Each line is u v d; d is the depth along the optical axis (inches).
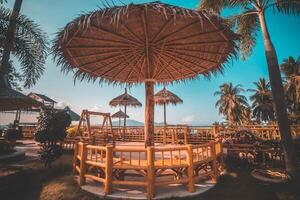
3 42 227.9
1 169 267.4
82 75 301.6
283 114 258.1
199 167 249.6
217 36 220.4
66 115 322.7
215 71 302.5
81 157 240.1
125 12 165.8
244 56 354.9
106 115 442.0
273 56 272.5
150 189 199.0
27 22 239.3
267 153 325.4
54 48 224.8
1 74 235.9
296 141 305.6
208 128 486.6
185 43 242.5
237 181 254.5
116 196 203.0
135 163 228.2
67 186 235.1
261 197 218.1
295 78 1101.1
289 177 244.5
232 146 339.3
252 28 352.2
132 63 288.2
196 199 205.5
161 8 167.8
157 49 253.0
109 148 212.7
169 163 229.0
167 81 356.5
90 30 204.5
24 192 239.8
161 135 558.6
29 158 371.2
